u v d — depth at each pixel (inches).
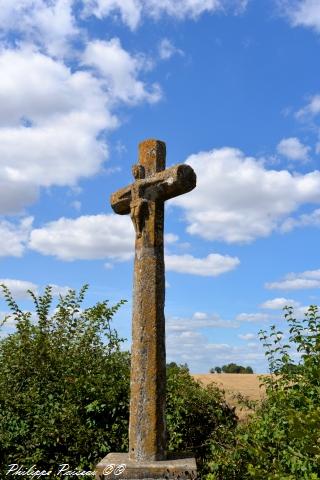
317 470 141.0
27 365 212.5
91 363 221.0
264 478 138.6
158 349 135.7
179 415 214.8
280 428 161.0
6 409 196.1
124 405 204.2
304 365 164.1
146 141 153.9
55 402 201.3
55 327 232.4
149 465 124.4
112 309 238.4
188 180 142.4
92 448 194.7
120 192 152.9
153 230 143.5
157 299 138.8
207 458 203.9
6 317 226.2
